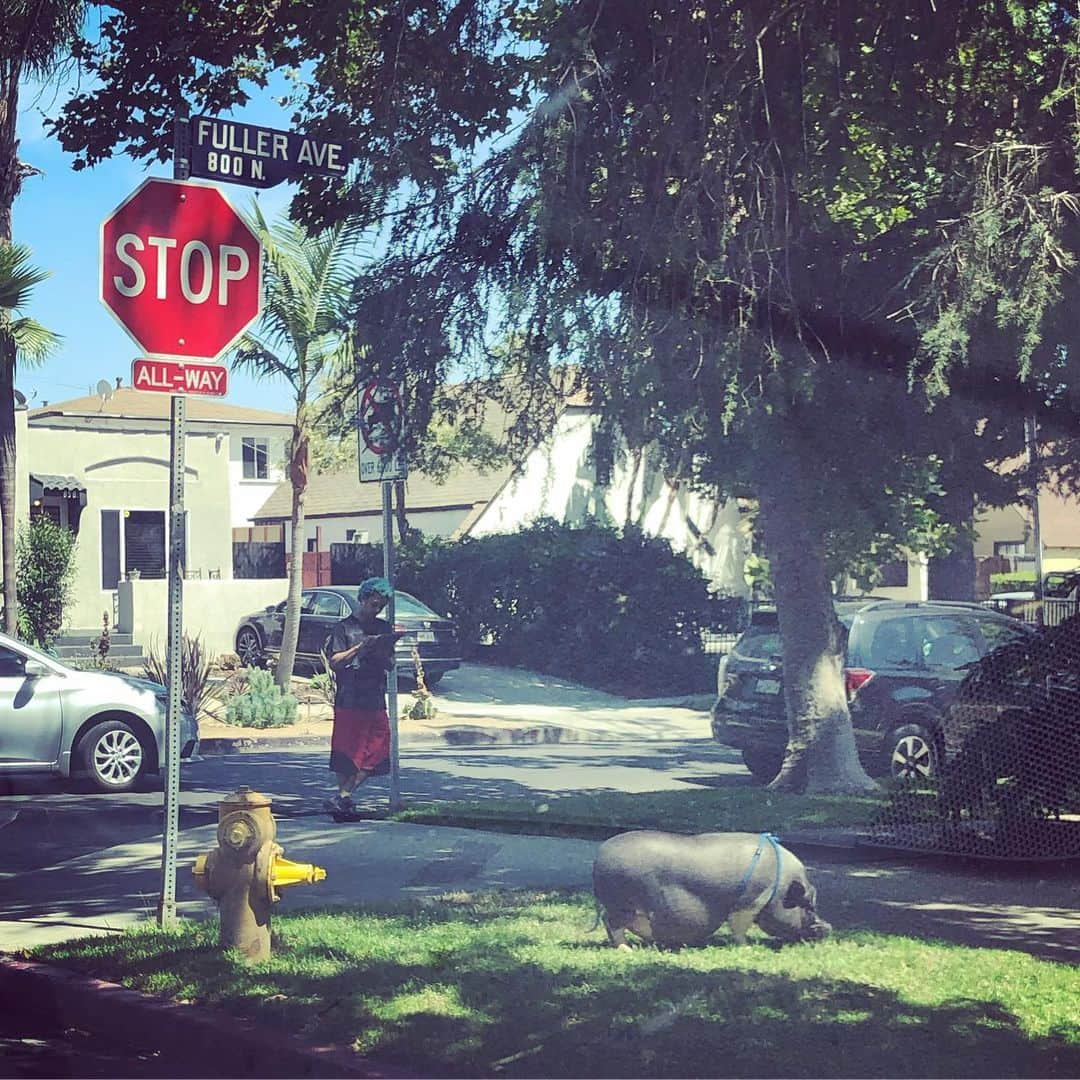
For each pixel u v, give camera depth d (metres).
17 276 19.38
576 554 26.58
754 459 10.90
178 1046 5.89
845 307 10.28
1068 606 9.33
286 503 43.03
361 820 11.16
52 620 26.50
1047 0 9.45
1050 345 9.82
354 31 10.48
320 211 10.45
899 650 12.92
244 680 21.92
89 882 9.11
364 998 5.93
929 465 11.13
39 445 30.78
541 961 6.50
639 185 9.85
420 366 10.55
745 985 6.03
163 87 10.69
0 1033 6.34
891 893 8.30
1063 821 9.02
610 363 9.97
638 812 11.03
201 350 7.79
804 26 9.88
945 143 9.95
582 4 9.64
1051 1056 5.14
